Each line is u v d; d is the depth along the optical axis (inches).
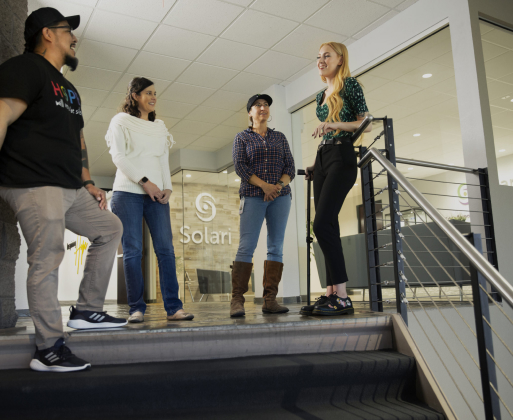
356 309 108.7
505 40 157.5
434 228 146.5
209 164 318.7
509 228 137.9
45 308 62.0
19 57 63.2
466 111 145.2
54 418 57.9
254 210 100.9
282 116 220.7
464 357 107.3
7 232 88.4
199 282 315.3
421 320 100.0
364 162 99.5
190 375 62.7
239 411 63.0
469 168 136.5
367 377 71.1
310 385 67.7
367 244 101.0
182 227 320.5
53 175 63.4
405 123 171.6
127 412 60.3
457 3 149.3
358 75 189.8
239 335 73.4
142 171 92.9
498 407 60.8
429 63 162.9
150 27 169.3
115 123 93.4
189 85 217.6
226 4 158.4
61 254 64.3
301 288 213.9
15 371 62.9
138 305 89.7
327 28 175.6
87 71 198.7
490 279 53.4
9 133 62.6
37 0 150.2
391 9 166.2
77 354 67.1
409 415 63.7
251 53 191.2
